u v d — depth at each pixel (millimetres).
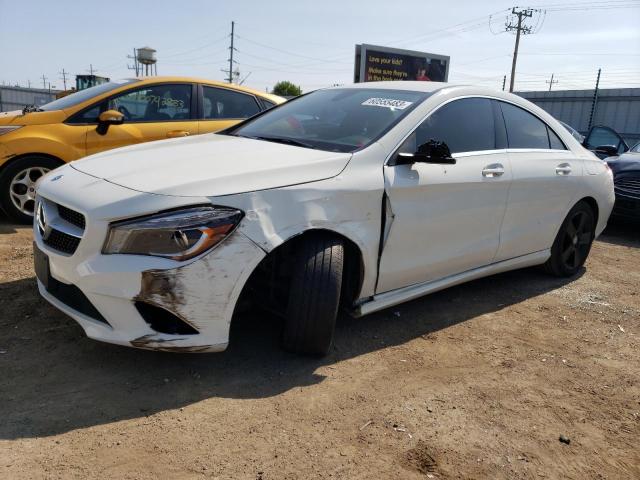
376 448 2496
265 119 4270
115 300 2627
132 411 2617
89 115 6004
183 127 6461
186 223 2604
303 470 2316
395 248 3410
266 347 3318
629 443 2711
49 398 2670
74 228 2770
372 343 3533
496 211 4070
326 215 2998
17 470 2168
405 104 3773
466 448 2559
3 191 5637
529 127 4555
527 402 2996
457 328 3891
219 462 2316
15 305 3637
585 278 5297
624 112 28281
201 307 2680
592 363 3523
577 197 4883
